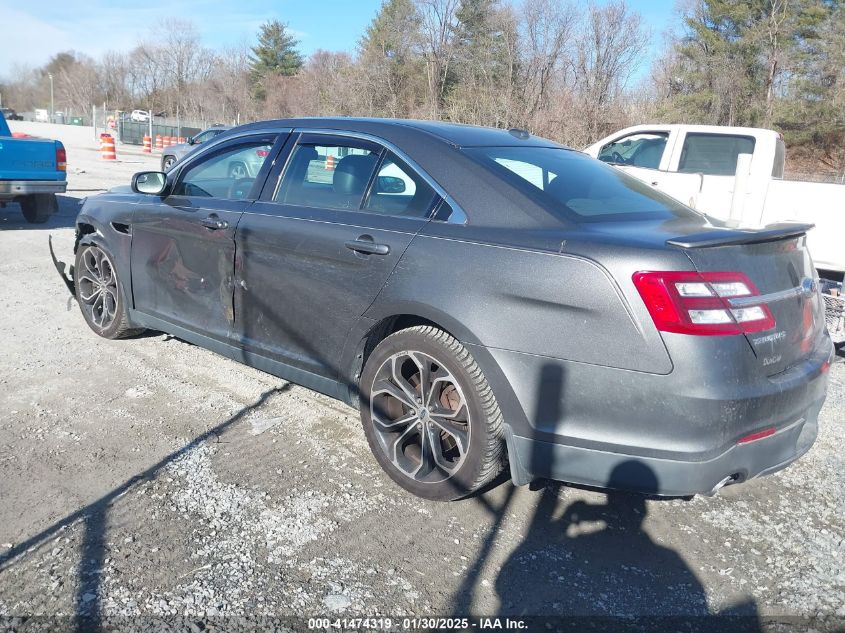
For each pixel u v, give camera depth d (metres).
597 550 3.06
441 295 3.15
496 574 2.86
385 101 35.91
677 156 9.46
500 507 3.35
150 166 23.70
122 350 5.23
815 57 33.47
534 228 3.06
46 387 4.48
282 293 3.88
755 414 2.77
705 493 2.79
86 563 2.79
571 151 4.12
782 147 9.96
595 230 2.99
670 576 2.90
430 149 3.52
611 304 2.76
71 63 96.88
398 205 3.52
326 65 47.31
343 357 3.63
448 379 3.18
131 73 79.38
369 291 3.44
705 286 2.69
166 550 2.89
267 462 3.66
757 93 34.00
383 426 3.49
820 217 8.45
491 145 3.66
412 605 2.66
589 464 2.87
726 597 2.79
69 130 50.22
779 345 2.91
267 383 4.73
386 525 3.15
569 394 2.86
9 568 2.74
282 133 4.22
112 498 3.25
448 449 3.42
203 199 4.46
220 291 4.27
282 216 3.90
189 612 2.55
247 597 2.65
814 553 3.10
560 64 28.50
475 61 30.70
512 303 2.96
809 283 3.19
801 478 3.77
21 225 10.58
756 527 3.29
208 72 68.12
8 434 3.83
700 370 2.66
